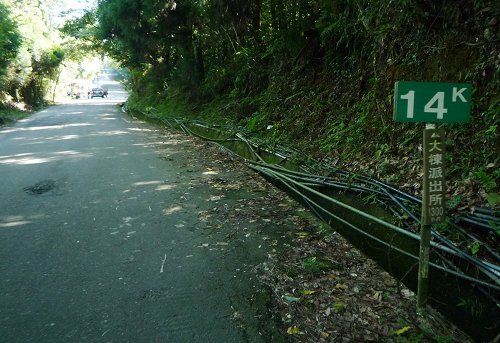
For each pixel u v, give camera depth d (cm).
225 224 468
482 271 329
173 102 1866
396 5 591
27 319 283
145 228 457
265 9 1214
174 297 312
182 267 362
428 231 273
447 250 360
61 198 571
